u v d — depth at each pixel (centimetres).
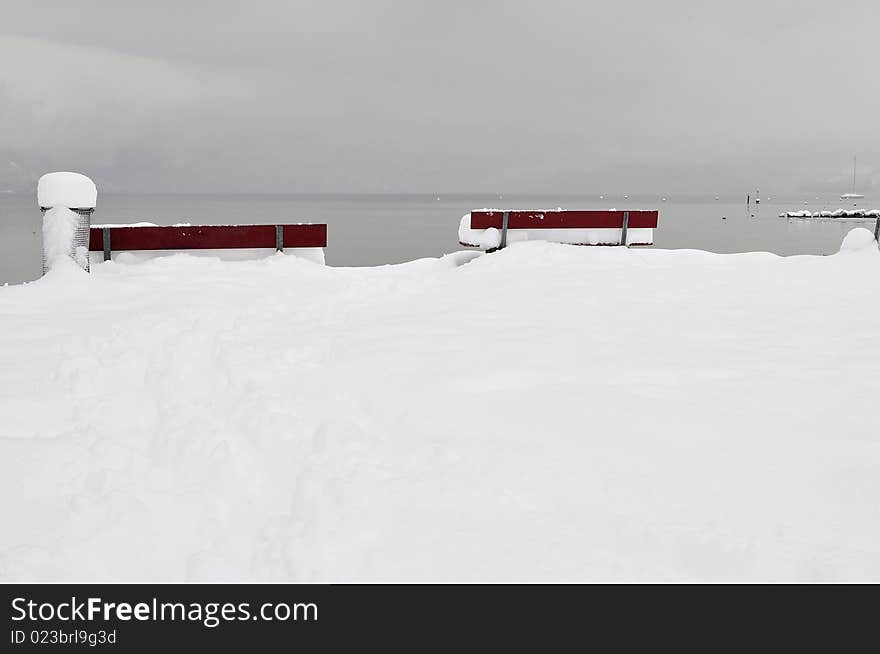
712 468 370
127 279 942
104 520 327
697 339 624
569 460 377
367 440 403
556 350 578
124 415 454
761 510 331
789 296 839
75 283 885
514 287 885
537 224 1233
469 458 379
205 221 6744
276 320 719
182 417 444
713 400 467
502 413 442
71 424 438
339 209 12669
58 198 915
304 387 495
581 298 812
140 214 9069
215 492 356
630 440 402
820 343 615
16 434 419
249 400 468
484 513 326
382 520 321
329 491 348
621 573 287
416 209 12800
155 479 369
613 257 1107
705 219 8012
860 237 1220
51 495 349
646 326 673
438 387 489
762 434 412
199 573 294
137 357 571
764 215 10300
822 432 415
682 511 329
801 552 300
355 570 290
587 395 473
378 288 895
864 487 350
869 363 552
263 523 329
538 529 313
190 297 849
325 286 952
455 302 798
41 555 301
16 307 788
